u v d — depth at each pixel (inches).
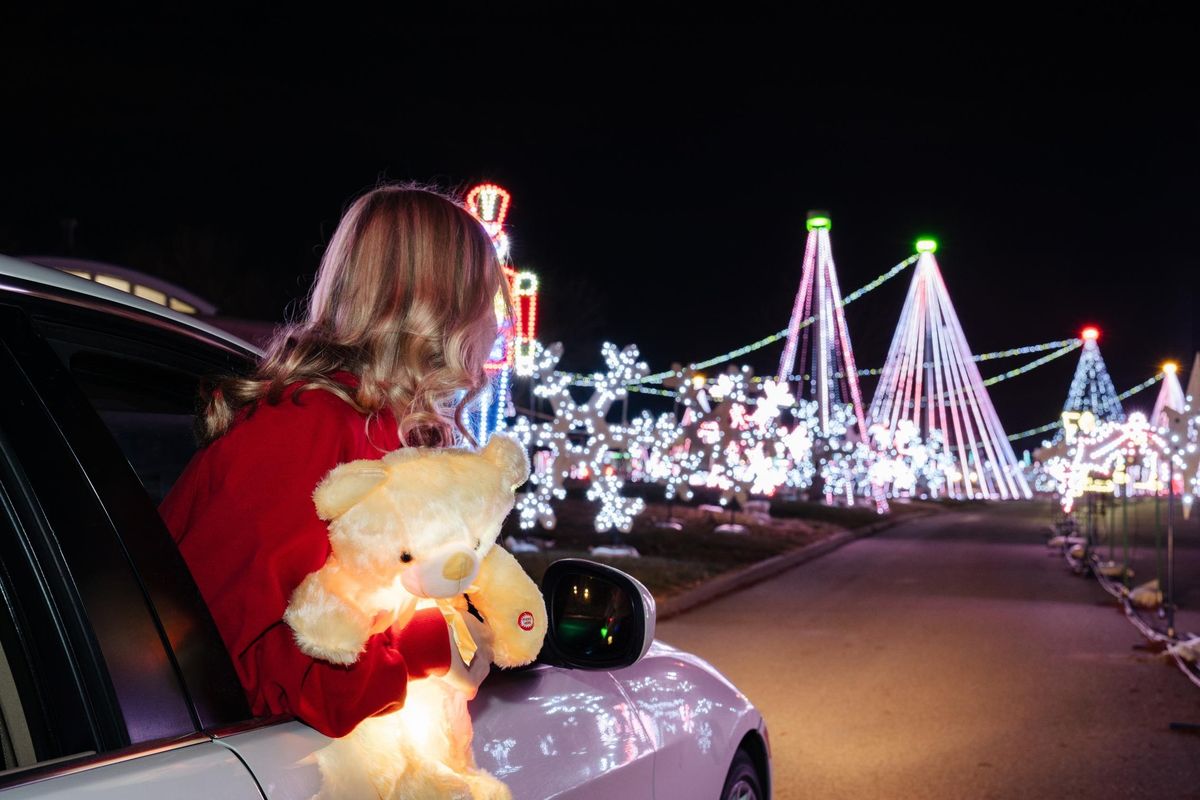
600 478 649.6
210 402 66.6
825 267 1206.9
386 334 67.4
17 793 50.7
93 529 58.4
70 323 67.7
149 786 54.4
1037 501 2190.0
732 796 133.7
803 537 965.2
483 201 417.7
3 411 57.7
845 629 448.8
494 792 66.2
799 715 293.6
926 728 280.4
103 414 97.1
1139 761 251.6
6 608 56.2
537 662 98.0
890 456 1191.6
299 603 58.5
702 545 781.3
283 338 68.9
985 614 495.8
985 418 2097.7
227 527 61.1
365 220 70.0
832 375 1182.3
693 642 414.0
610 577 97.1
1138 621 468.1
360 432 64.8
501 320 75.6
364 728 64.1
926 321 1676.9
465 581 59.6
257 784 58.7
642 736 105.0
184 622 60.0
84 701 55.7
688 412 627.5
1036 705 306.2
